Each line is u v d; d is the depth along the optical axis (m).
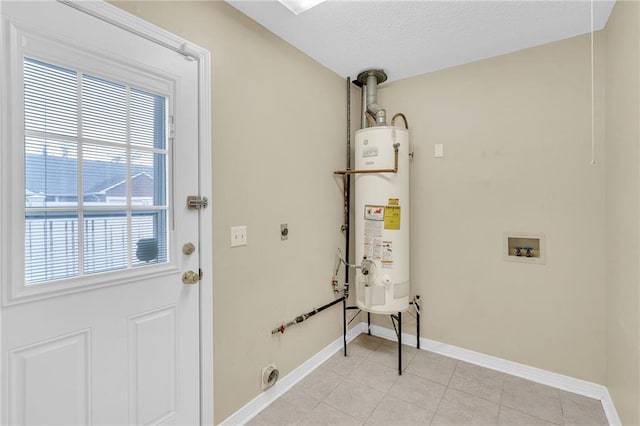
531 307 2.14
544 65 2.08
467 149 2.37
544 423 1.71
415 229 2.60
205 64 1.52
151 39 1.31
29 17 1.00
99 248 1.19
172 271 1.41
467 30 1.92
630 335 1.45
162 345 1.38
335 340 2.54
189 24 1.46
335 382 2.11
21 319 1.00
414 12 1.74
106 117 1.20
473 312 2.36
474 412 1.80
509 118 2.20
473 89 2.34
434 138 2.51
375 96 2.54
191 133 1.47
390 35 1.97
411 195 2.62
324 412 1.81
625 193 1.50
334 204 2.52
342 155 2.61
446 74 2.45
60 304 1.08
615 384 1.71
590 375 1.95
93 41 1.14
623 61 1.51
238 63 1.70
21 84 0.99
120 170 1.24
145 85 1.30
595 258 1.93
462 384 2.08
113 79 1.20
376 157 2.26
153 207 1.35
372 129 2.28
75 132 1.12
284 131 2.02
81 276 1.14
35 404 1.03
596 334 1.93
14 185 0.99
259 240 1.85
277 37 1.96
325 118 2.40
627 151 1.46
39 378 1.04
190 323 1.48
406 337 2.68
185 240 1.46
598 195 1.92
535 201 2.12
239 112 1.71
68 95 1.10
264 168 1.87
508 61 2.20
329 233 2.46
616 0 1.62
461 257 2.41
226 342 1.65
